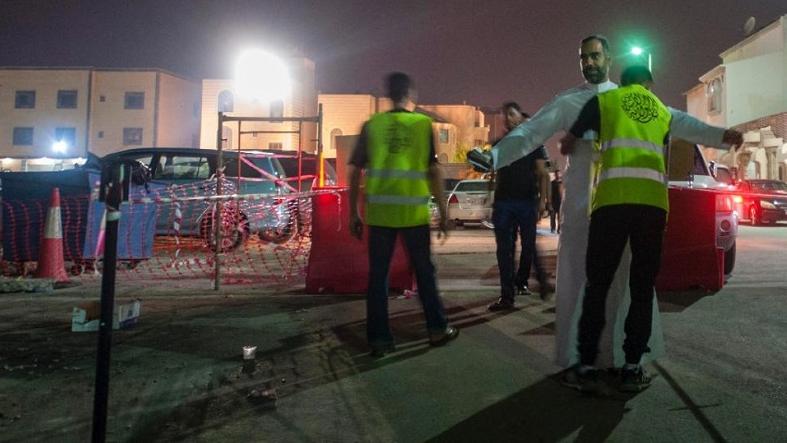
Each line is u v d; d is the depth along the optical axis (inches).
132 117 1910.7
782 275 307.1
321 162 402.3
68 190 335.6
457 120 2134.6
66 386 150.3
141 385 150.9
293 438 120.5
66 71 1914.4
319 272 272.4
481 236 633.0
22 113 1924.2
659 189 138.4
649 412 130.6
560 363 152.4
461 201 745.6
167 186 420.5
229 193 437.4
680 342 181.3
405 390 146.5
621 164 137.8
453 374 157.8
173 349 181.9
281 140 1579.7
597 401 137.6
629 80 146.3
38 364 168.2
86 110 1909.4
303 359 171.8
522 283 259.4
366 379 154.7
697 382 148.1
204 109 1702.8
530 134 145.6
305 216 443.5
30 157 1913.1
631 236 140.3
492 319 218.1
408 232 180.4
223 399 141.6
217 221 291.3
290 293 274.8
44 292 283.6
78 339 195.2
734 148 143.0
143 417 131.3
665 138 143.0
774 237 570.6
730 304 231.1
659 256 140.9
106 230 103.9
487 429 123.7
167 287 294.8
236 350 181.0
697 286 256.7
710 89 1556.3
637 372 141.5
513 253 236.1
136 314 216.4
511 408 134.5
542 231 695.1
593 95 148.3
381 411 133.7
